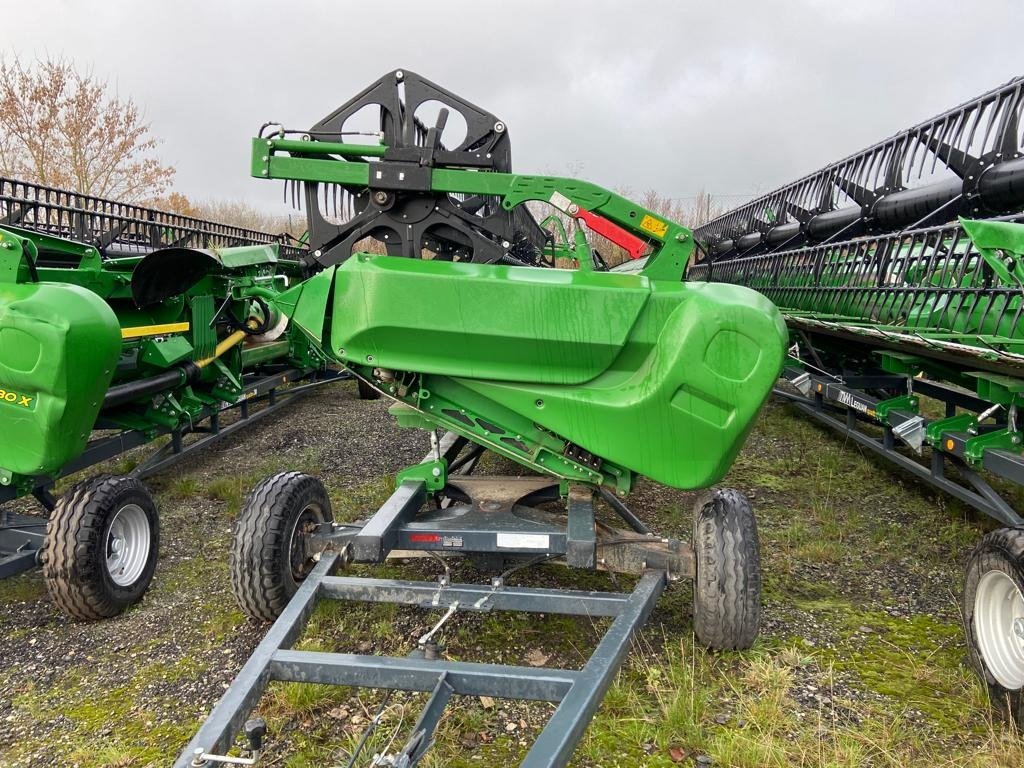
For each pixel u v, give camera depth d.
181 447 5.91
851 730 2.69
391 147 3.69
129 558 3.73
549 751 1.85
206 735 1.92
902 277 5.73
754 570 3.02
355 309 2.96
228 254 4.69
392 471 6.16
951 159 5.98
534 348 2.88
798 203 9.61
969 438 4.28
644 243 3.37
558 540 3.10
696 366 2.67
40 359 3.06
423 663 2.29
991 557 2.80
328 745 2.58
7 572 3.34
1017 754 2.49
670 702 2.80
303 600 2.68
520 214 6.25
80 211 6.18
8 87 18.59
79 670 3.14
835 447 6.88
